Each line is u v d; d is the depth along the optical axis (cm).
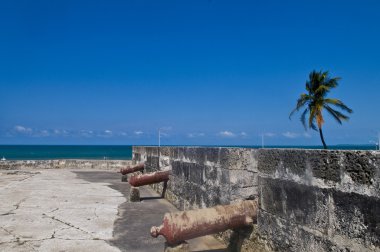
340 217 346
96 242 617
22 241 605
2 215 792
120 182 1513
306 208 398
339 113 3484
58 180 1525
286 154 440
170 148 1053
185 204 862
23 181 1450
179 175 933
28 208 877
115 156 10250
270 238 472
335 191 353
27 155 10644
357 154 327
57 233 662
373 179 309
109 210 892
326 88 3400
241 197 542
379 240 302
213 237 649
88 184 1410
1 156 9831
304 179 403
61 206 919
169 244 495
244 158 549
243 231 537
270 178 478
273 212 468
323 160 371
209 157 691
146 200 1059
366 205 316
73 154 11481
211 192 675
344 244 339
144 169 1520
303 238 402
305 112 3550
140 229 710
